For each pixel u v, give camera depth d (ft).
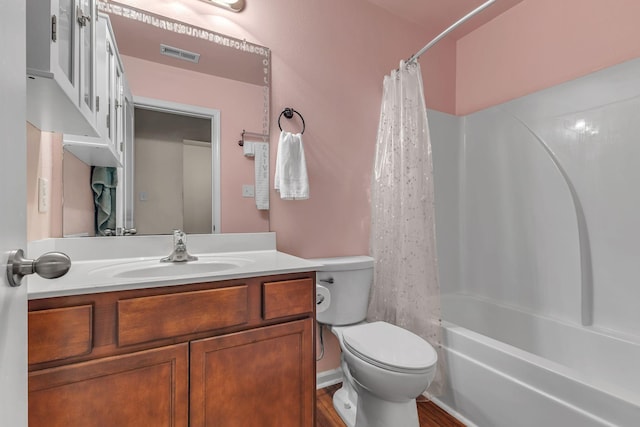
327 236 5.92
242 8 5.13
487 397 4.42
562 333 5.51
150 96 4.46
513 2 6.65
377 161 6.05
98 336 2.54
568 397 3.53
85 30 2.93
